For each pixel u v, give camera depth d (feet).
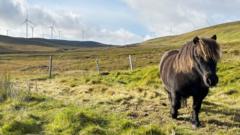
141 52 329.52
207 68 34.50
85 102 51.62
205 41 34.71
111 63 232.12
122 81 82.33
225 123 40.78
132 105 48.29
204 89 37.88
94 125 37.63
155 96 56.95
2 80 56.24
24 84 75.82
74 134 36.35
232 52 199.52
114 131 36.73
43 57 369.71
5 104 48.42
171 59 42.22
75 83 76.02
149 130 36.14
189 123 40.81
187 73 37.22
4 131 36.58
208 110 46.75
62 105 47.19
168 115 43.60
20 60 330.54
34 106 46.73
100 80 79.41
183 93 39.14
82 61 270.26
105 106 47.67
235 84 70.08
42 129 37.99
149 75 80.07
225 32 653.30
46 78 94.94
